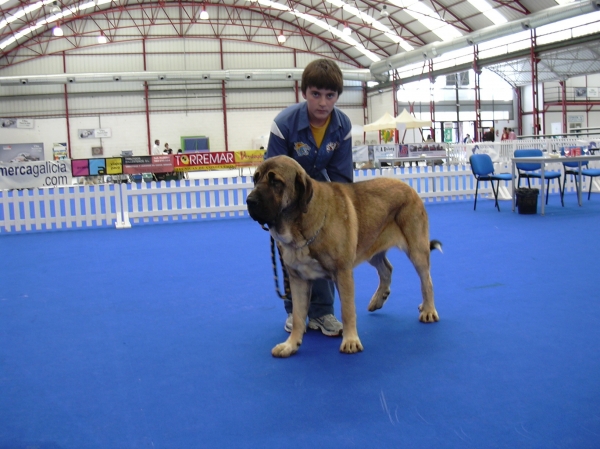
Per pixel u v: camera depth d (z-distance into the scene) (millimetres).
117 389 3020
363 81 37031
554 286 4891
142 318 4398
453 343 3557
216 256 7105
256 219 2943
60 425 2615
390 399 2768
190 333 3977
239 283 5508
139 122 33531
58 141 32688
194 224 10781
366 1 29812
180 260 6910
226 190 11867
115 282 5746
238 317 4348
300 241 3193
